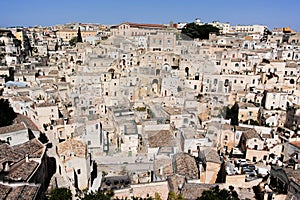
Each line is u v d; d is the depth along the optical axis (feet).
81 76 343.87
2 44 476.95
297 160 205.57
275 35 616.80
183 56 405.18
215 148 235.20
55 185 192.54
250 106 307.17
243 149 246.47
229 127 268.00
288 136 254.68
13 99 303.07
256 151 228.22
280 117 301.22
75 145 220.02
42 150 206.49
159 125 270.05
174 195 168.96
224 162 196.54
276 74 375.04
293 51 457.68
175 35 473.67
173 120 285.02
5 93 323.16
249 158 230.48
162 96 347.97
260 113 302.66
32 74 377.91
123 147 259.19
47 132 268.62
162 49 437.17
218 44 478.18
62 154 207.92
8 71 369.09
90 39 605.31
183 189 171.94
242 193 175.11
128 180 206.08
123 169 229.45
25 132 236.02
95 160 245.86
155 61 410.52
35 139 222.07
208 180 194.70
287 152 229.86
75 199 181.57
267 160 228.02
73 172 200.03
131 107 322.96
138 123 273.33
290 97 335.67
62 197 165.17
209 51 440.04
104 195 165.07
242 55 431.02
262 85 363.35
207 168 193.47
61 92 335.06
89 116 284.00
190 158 216.33
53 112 280.92
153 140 252.83
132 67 390.21
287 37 597.52
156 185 181.47
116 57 405.18
